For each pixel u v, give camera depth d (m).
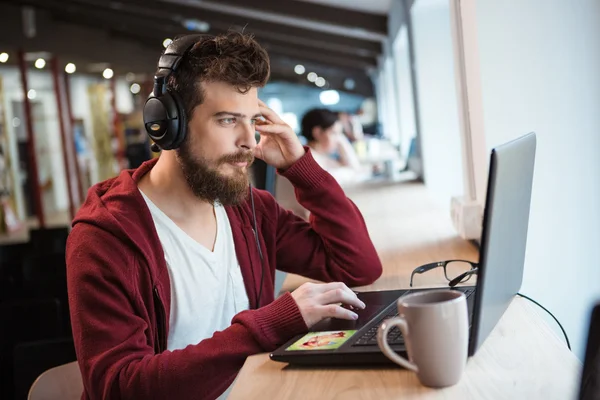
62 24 12.40
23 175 11.73
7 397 2.57
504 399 1.08
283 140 2.03
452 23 2.87
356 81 23.80
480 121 2.56
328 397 1.16
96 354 1.51
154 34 15.24
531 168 1.43
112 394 1.46
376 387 1.18
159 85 1.60
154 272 1.66
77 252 1.61
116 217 1.67
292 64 21.27
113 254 1.61
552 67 2.49
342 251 2.00
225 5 9.03
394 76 9.24
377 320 1.47
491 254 1.16
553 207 2.54
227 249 1.83
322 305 1.48
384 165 6.32
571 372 1.17
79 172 13.55
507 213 1.23
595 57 2.48
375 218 3.66
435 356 1.12
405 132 8.70
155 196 1.74
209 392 1.44
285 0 8.90
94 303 1.54
